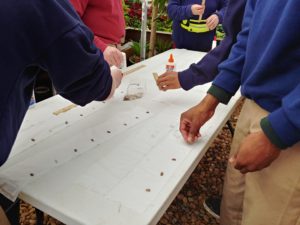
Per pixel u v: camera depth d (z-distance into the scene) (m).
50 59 0.44
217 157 1.55
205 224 1.14
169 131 0.70
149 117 0.76
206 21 1.63
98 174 0.53
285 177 0.53
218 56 0.85
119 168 0.55
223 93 0.71
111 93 0.63
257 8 0.59
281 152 0.52
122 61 1.02
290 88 0.51
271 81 0.54
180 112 0.80
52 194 0.48
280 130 0.46
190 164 0.57
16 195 0.49
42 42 0.42
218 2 1.69
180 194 1.28
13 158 0.57
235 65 0.69
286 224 0.54
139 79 1.04
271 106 0.55
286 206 0.54
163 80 0.90
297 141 0.46
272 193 0.56
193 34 1.68
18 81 0.42
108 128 0.70
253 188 0.61
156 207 0.45
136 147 0.62
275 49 0.50
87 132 0.68
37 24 0.40
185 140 0.65
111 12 1.07
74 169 0.54
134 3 2.50
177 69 1.18
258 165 0.52
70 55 0.45
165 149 0.62
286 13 0.47
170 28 2.54
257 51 0.58
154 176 0.53
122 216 0.43
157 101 0.87
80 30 0.45
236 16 0.79
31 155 0.58
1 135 0.43
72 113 0.77
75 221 0.43
